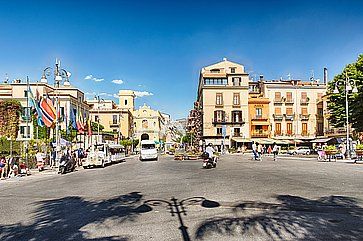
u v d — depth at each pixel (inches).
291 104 3107.8
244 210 380.8
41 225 338.3
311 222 320.8
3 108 1959.9
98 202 465.1
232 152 2842.0
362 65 1770.4
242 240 267.0
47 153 1454.2
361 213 358.0
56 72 1341.0
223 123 3068.4
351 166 1123.3
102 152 1434.5
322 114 3031.5
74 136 2018.9
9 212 412.5
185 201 448.5
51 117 1293.1
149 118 4781.0
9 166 1002.7
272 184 610.2
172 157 2314.2
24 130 2050.9
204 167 1103.6
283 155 2388.0
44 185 738.8
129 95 4894.2
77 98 2839.6
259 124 3083.2
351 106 1782.7
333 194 485.1
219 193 511.5
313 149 2566.4
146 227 316.2
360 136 2138.3
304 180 673.6
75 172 1166.3
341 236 274.5
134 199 479.8
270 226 308.3
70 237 290.0
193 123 4581.7
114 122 3828.7
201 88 3223.4
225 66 3228.3
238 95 3095.5
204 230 299.6
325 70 3373.5
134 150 3784.5
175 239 274.1
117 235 290.8
